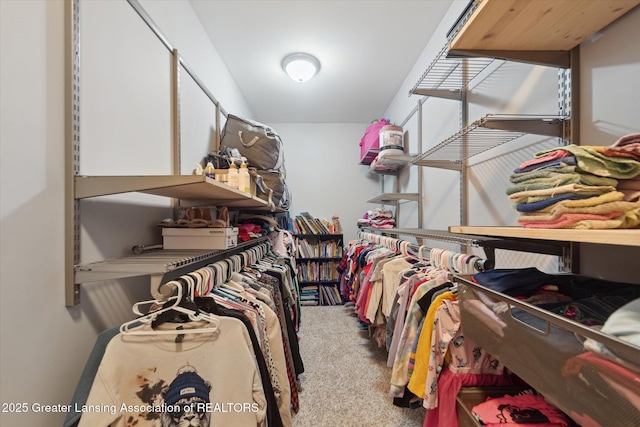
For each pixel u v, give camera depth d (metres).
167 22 1.41
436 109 2.12
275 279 1.50
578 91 0.92
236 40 2.09
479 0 0.92
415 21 1.92
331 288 3.71
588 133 0.89
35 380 0.67
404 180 2.95
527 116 0.97
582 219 0.57
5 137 0.62
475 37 0.87
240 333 0.74
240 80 2.72
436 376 0.96
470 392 0.90
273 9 1.80
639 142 0.57
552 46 0.92
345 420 1.46
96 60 0.89
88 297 0.84
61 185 0.75
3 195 0.61
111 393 0.66
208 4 1.73
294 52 2.27
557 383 0.52
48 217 0.71
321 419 1.47
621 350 0.39
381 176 3.87
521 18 0.79
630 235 0.42
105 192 0.77
